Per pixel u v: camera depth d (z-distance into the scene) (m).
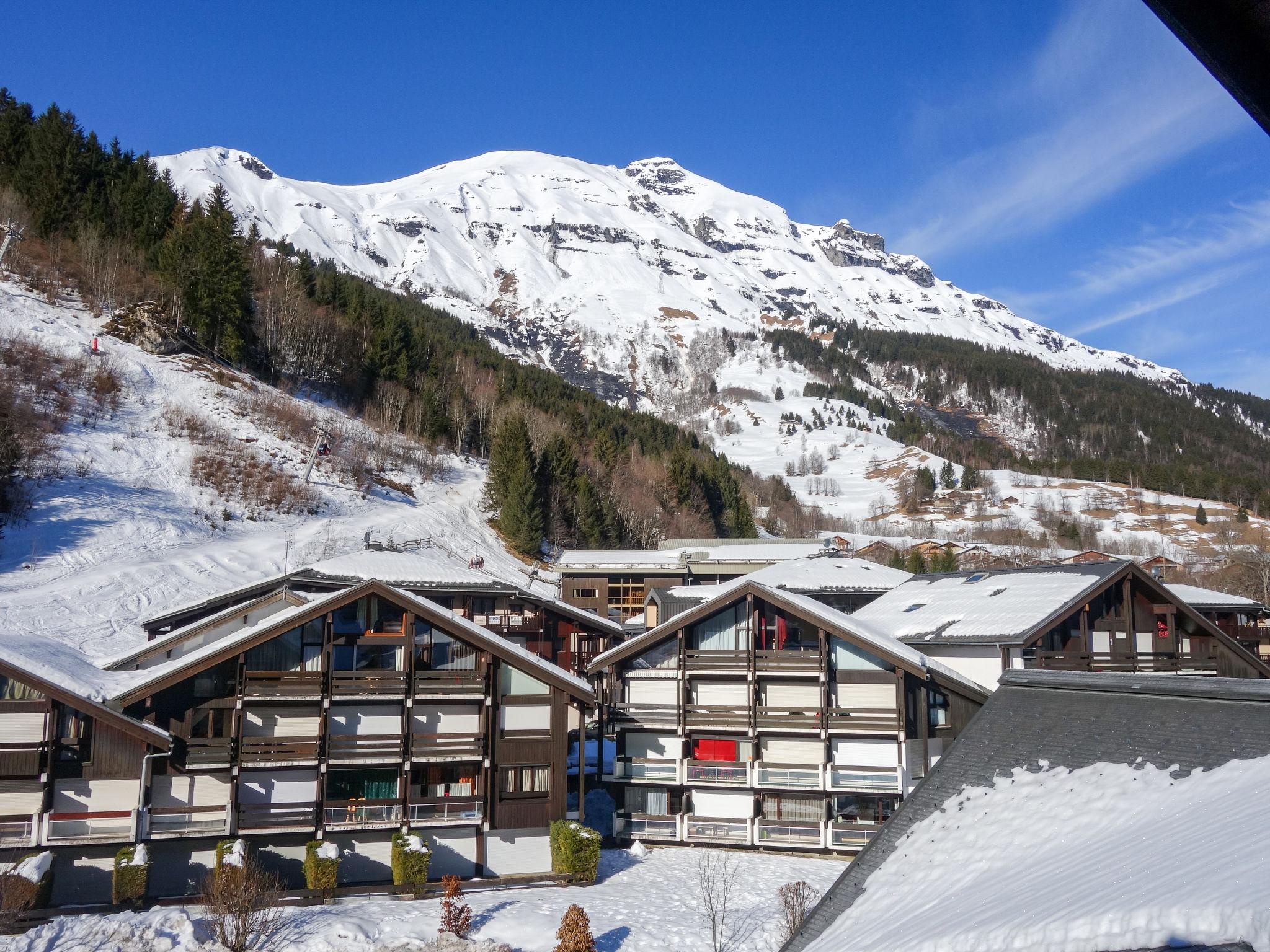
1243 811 12.58
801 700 38.38
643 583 85.25
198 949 24.56
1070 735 17.28
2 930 24.62
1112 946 10.20
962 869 15.09
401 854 30.88
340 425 111.81
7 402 77.25
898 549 132.62
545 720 35.12
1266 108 3.21
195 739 31.25
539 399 165.50
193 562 68.56
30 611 55.16
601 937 26.64
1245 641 57.09
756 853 36.81
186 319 110.88
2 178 121.75
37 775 28.95
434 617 34.22
